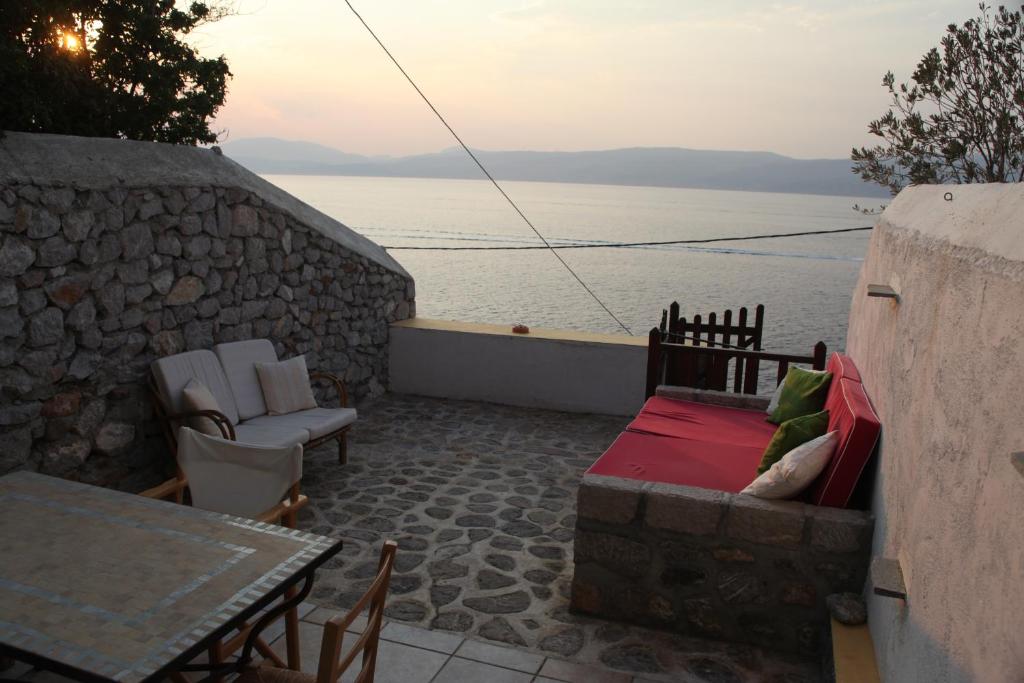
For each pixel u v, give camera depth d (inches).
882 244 166.9
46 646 75.0
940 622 76.6
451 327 301.6
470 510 193.0
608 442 252.4
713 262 2207.2
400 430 259.8
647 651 131.8
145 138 240.1
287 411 219.3
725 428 198.2
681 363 273.6
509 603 147.0
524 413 285.0
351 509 191.8
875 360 150.0
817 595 130.2
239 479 133.3
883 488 122.0
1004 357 67.6
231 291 221.9
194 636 77.8
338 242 267.4
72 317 172.9
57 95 200.2
